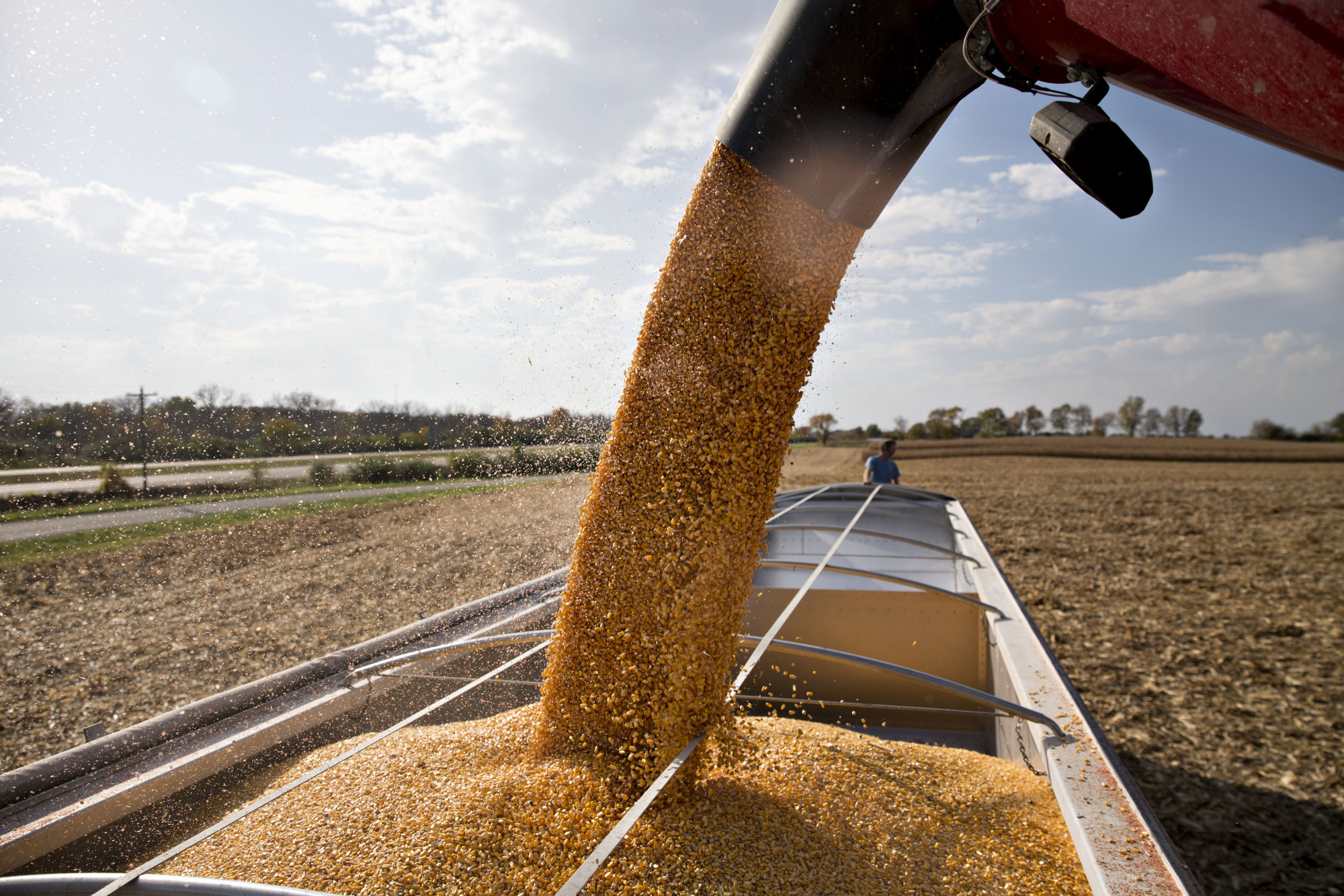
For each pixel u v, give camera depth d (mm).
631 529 2645
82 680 6238
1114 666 6730
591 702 2639
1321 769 4523
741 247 2559
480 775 2660
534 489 18750
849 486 8148
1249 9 1220
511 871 2027
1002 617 3865
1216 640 7559
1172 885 1632
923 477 33688
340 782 2701
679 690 2357
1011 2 1667
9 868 2123
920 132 2164
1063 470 38031
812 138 2217
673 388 2650
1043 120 1682
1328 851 3625
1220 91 1372
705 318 2613
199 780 2689
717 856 2014
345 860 2152
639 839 2074
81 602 9078
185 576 10492
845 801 2396
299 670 3451
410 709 3641
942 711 3383
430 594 9094
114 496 16781
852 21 1959
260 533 13711
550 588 4977
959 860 2074
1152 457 47594
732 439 2498
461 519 15000
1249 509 19656
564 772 2471
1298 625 8086
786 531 6281
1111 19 1491
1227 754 4809
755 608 4902
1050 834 2236
